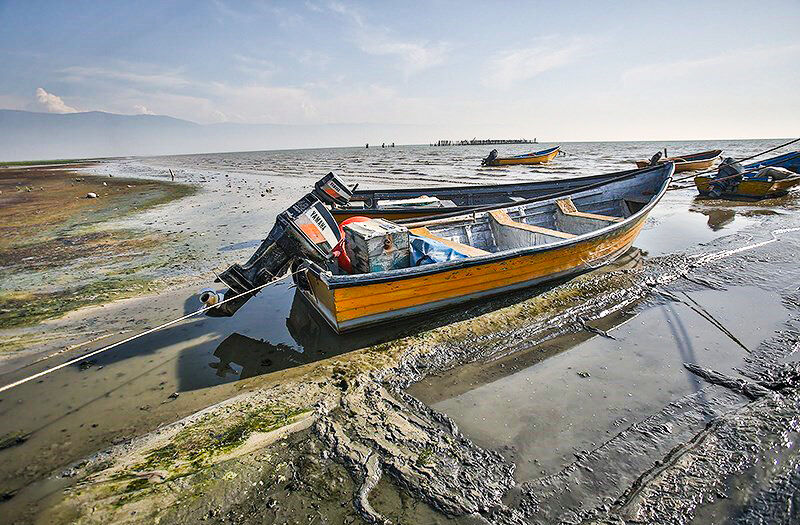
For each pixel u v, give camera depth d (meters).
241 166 56.72
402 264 5.79
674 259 8.20
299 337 5.80
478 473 3.22
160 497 3.03
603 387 4.31
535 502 2.95
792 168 17.02
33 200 21.91
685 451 3.35
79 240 12.05
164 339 5.85
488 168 36.88
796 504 2.84
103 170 53.19
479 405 4.08
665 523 2.75
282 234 5.93
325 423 3.80
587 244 6.99
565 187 12.07
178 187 27.00
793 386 4.12
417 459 3.35
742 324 5.54
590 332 5.47
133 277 8.50
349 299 5.25
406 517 2.85
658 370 4.58
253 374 4.88
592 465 3.28
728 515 2.80
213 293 6.89
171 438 3.73
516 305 6.30
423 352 5.07
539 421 3.83
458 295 6.01
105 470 3.38
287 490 3.10
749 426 3.57
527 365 4.77
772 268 7.52
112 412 4.23
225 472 3.26
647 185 10.58
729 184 14.84
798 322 5.50
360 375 4.61
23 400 4.46
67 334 6.02
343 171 39.38
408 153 89.31
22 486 3.27
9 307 7.05
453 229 8.14
